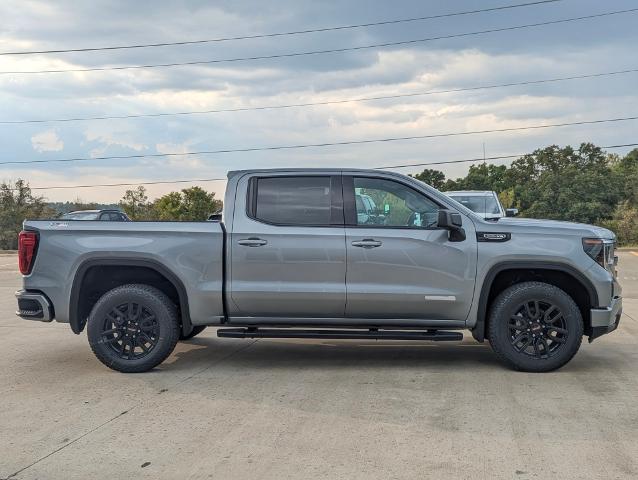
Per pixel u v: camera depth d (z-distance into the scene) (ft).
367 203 21.45
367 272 20.85
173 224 21.45
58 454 14.33
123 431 15.72
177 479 12.88
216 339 27.73
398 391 18.90
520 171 221.05
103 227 21.52
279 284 21.07
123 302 21.34
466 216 21.12
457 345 26.22
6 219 168.25
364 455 13.92
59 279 21.47
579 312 20.59
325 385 19.72
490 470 13.05
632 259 80.74
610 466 13.20
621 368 21.56
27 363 23.40
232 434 15.37
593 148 220.64
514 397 18.11
